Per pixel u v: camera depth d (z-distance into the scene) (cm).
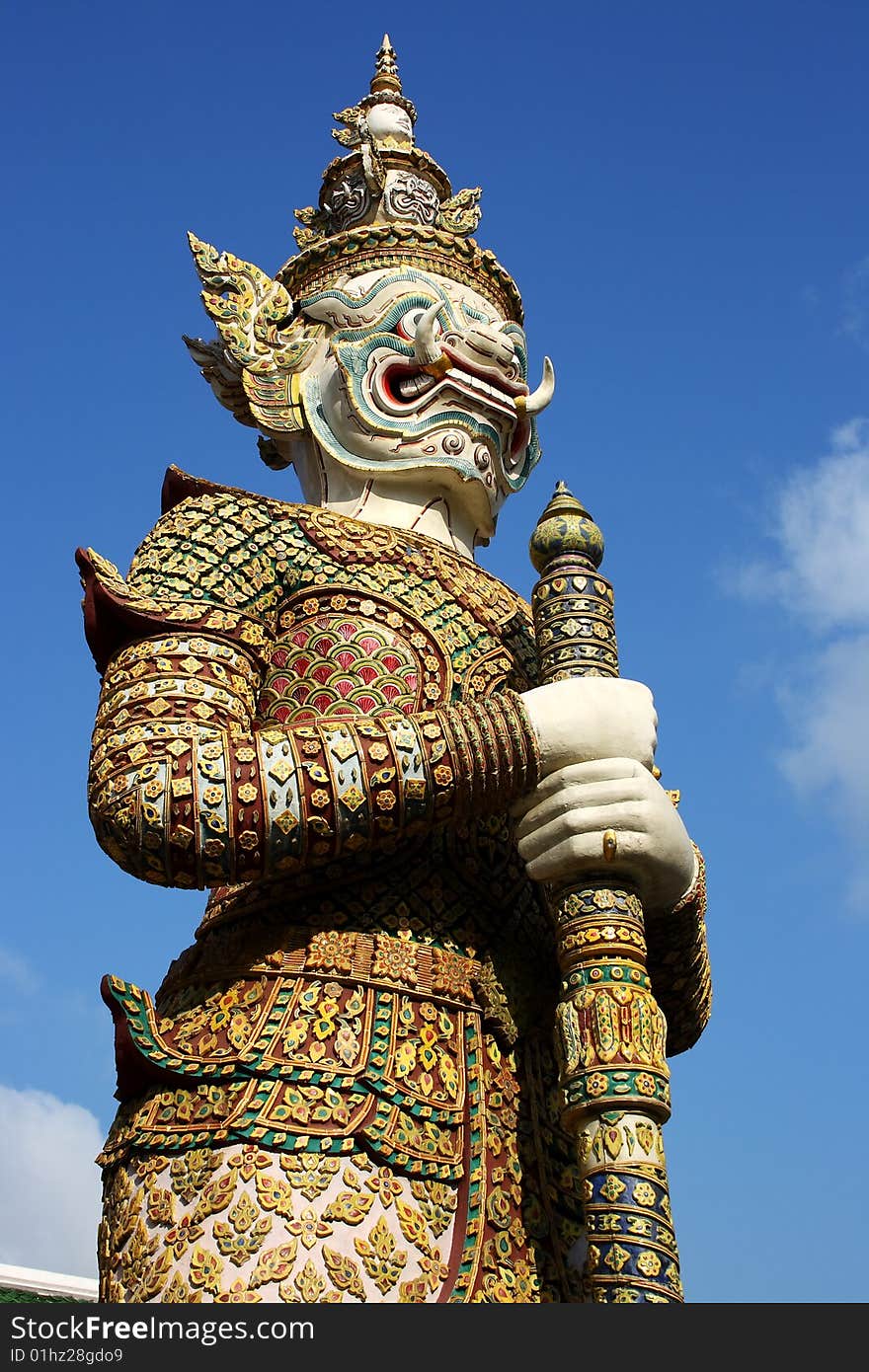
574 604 652
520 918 641
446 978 595
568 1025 566
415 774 571
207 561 645
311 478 775
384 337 747
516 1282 559
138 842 560
